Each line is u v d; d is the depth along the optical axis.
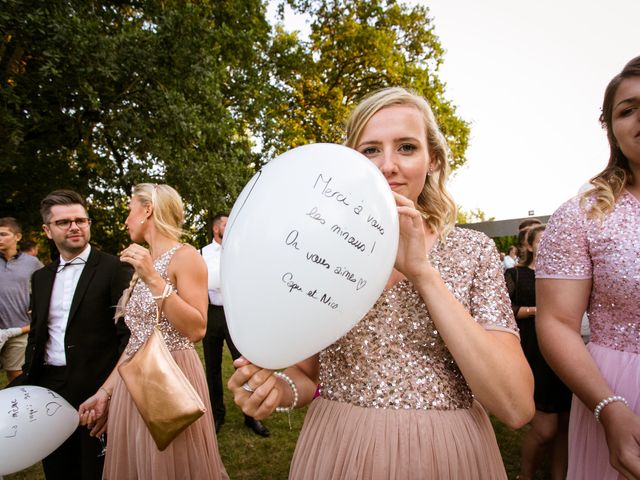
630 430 1.01
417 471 0.91
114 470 1.95
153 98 8.01
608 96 1.25
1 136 6.46
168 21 8.12
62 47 6.52
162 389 1.71
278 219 0.85
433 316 0.90
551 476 2.74
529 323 2.81
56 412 1.97
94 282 2.31
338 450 0.99
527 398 0.90
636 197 1.21
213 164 9.30
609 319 1.21
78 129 8.70
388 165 1.02
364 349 1.02
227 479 2.28
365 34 16.48
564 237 1.27
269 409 0.97
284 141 13.86
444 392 0.99
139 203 2.21
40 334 2.31
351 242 0.84
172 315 1.91
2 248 4.38
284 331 0.87
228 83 11.57
